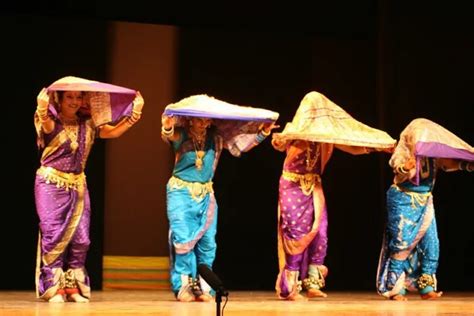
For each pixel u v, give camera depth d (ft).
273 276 33.83
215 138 26.20
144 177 32.76
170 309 20.61
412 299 27.63
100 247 32.12
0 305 22.31
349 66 34.58
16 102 31.12
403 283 27.32
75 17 31.30
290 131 26.43
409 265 27.71
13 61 31.09
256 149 33.83
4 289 30.96
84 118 24.71
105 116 24.70
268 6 32.86
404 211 27.17
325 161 27.17
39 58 31.37
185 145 25.66
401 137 27.40
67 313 18.97
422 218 27.27
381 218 34.55
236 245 33.55
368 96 34.63
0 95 30.94
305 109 27.09
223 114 25.13
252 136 26.35
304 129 26.48
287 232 26.61
